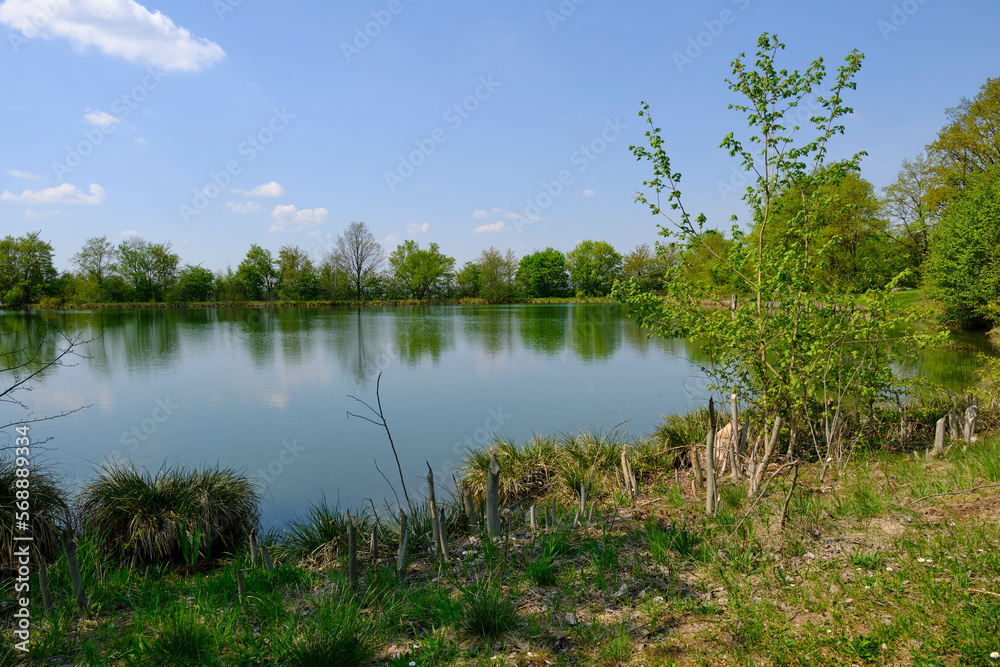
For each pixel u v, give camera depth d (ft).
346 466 32.89
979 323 86.12
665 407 46.57
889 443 27.50
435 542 18.21
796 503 18.70
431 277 290.97
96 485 23.02
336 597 15.38
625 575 15.44
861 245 94.12
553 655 11.76
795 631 11.41
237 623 14.58
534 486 28.12
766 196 24.70
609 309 231.50
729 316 24.88
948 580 12.34
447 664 11.73
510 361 74.28
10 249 170.91
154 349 87.97
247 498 24.54
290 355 81.05
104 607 16.89
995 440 25.22
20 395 53.62
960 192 106.63
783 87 23.35
